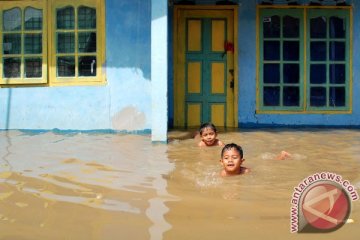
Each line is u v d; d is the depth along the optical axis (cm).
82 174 519
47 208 391
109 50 945
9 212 380
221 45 1046
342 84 1038
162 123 800
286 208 395
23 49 958
